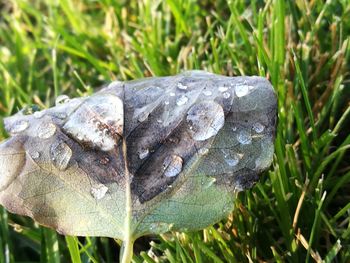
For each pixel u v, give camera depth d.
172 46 0.17
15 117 0.11
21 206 0.10
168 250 0.11
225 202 0.10
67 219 0.10
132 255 0.11
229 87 0.10
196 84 0.11
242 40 0.16
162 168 0.10
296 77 0.14
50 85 0.18
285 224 0.12
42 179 0.10
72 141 0.10
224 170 0.10
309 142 0.13
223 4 0.18
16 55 0.18
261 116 0.10
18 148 0.10
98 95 0.11
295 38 0.16
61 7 0.20
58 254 0.12
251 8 0.17
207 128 0.10
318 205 0.12
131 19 0.19
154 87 0.11
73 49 0.18
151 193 0.10
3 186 0.10
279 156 0.12
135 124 0.10
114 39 0.18
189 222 0.10
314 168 0.13
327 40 0.16
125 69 0.16
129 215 0.10
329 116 0.14
